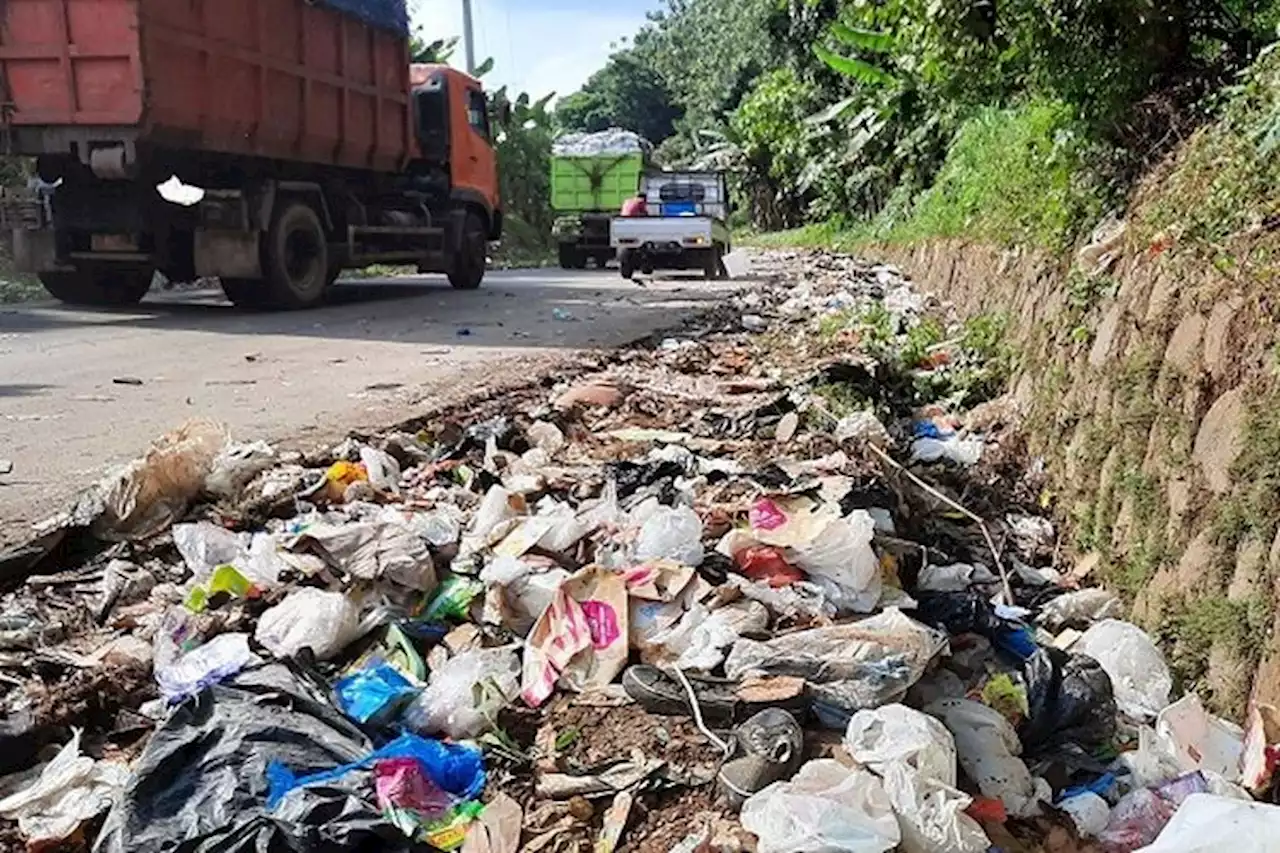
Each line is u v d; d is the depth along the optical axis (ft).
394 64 46.11
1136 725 10.65
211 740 8.95
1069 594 13.88
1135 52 20.94
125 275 44.11
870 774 8.45
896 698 9.80
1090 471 16.02
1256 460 10.61
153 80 33.27
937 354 29.58
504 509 14.61
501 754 9.57
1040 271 24.70
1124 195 21.18
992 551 16.05
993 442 21.66
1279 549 9.84
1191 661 11.19
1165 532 12.73
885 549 13.92
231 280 42.22
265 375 26.37
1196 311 13.30
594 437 20.39
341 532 13.17
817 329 35.14
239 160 39.34
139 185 38.04
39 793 8.98
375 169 46.19
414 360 29.30
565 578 12.20
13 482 16.65
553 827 8.58
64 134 34.17
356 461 17.95
